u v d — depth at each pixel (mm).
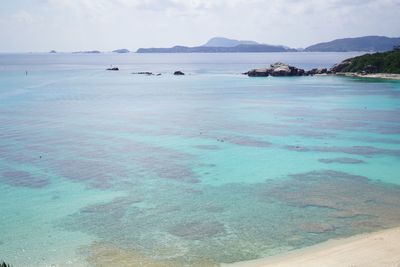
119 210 29594
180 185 35031
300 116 70125
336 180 36281
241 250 23516
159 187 34500
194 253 23203
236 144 49844
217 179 36688
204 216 28531
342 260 21859
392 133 55469
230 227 26688
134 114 72938
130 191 33500
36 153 44906
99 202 31094
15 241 24812
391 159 42938
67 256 22922
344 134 55125
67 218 28188
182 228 26594
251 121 65625
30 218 28172
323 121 65062
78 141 51000
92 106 82688
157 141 51375
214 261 22266
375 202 30938
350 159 43031
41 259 22594
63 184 35000
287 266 21406
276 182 35844
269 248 23719
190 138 53094
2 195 32375
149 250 23578
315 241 24516
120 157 43688
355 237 24875
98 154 44781
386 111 74312
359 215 28484
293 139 52438
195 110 77812
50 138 52406
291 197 32156
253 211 29359
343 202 30984
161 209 29781
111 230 26312
